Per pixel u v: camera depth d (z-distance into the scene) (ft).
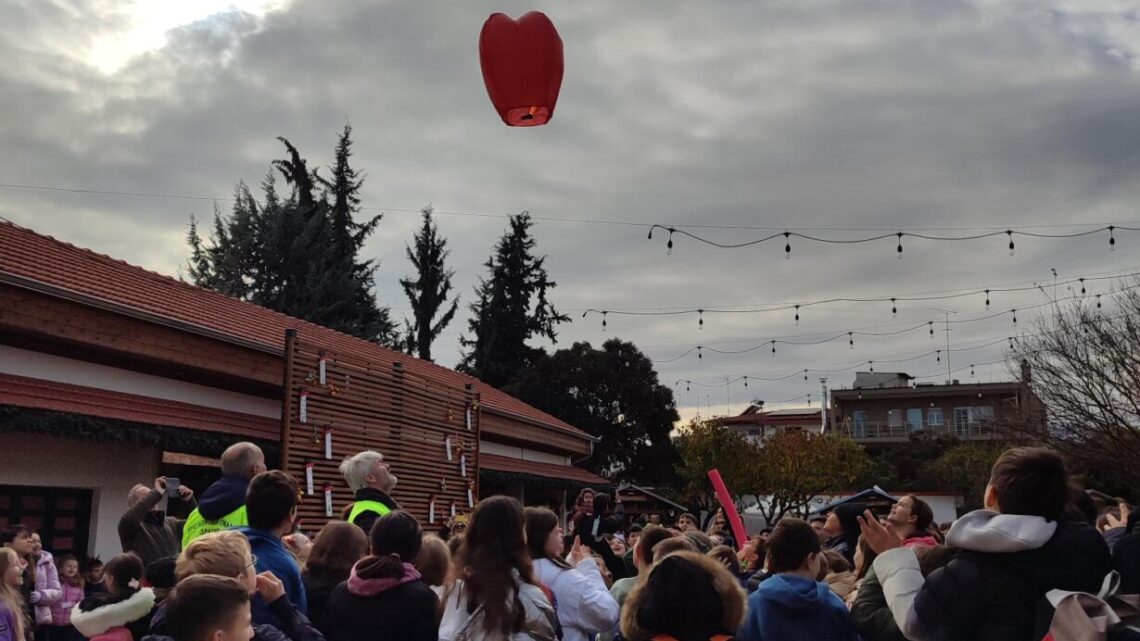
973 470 150.71
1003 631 10.88
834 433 145.38
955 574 11.25
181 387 39.11
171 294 44.68
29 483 33.14
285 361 39.91
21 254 35.65
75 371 34.19
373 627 14.34
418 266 161.48
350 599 14.69
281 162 133.08
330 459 42.19
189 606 10.43
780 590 14.19
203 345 38.99
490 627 13.65
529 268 163.43
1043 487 11.23
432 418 53.31
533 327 161.58
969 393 204.85
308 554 19.08
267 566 14.92
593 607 16.05
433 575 17.71
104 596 16.55
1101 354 78.28
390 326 130.93
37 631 30.25
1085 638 10.25
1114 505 21.57
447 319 161.07
